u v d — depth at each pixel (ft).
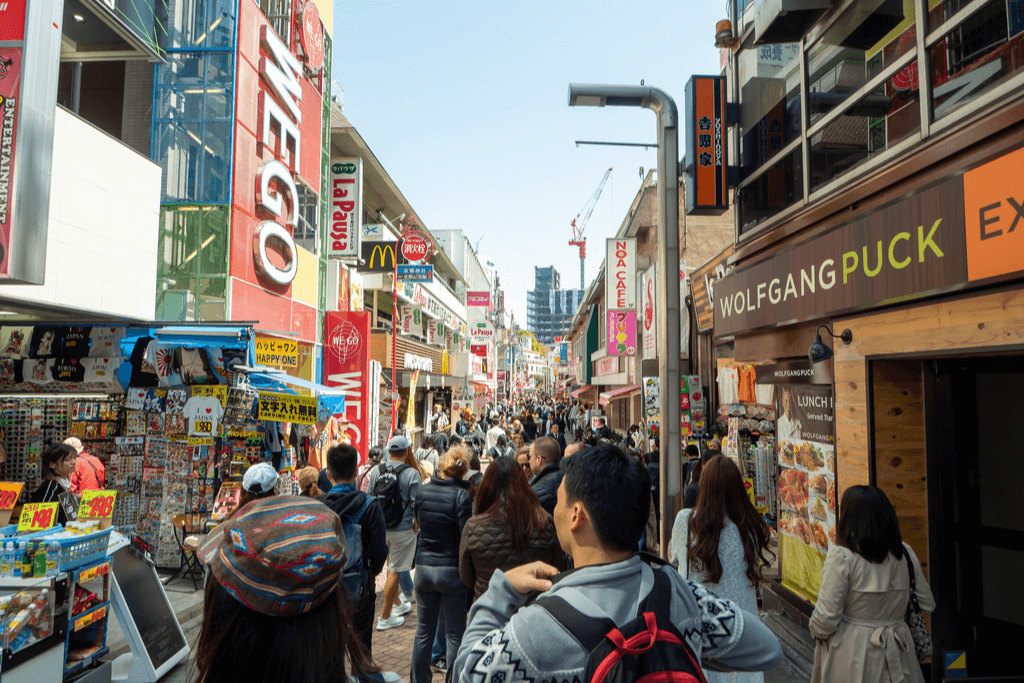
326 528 5.29
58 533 13.29
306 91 50.03
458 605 14.88
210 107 38.70
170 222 37.88
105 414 28.96
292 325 46.83
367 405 51.47
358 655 5.79
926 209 13.56
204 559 5.25
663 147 20.95
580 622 4.14
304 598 5.00
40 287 22.72
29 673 11.62
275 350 33.88
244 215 39.58
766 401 26.61
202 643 5.16
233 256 38.14
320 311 52.44
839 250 17.17
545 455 17.19
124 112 40.01
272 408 26.03
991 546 14.25
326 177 55.16
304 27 48.67
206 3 39.27
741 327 24.61
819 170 19.38
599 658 3.97
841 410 17.25
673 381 20.25
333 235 58.59
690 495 15.40
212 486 25.89
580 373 144.97
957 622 14.06
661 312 20.65
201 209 37.96
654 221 72.33
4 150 17.79
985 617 14.15
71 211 24.22
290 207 45.42
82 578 13.43
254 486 13.74
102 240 25.96
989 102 11.99
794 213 20.56
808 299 18.95
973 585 14.21
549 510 16.38
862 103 16.90
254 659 5.05
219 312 37.50
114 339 26.86
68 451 18.99
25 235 17.85
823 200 18.65
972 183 12.14
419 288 92.48
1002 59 11.96
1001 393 14.69
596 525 4.61
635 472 4.78
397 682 15.24
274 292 43.80
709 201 24.31
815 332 19.06
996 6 12.08
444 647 17.33
